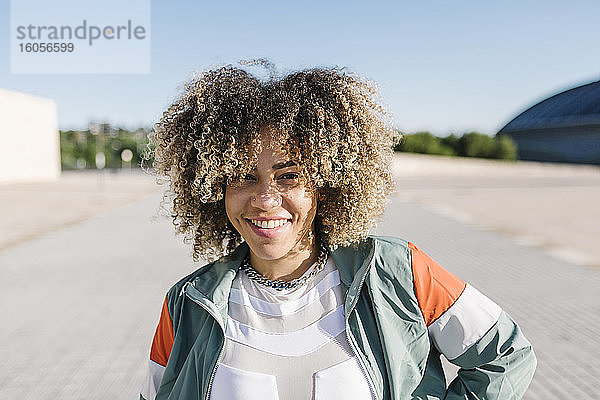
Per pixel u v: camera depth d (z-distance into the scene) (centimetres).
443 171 5450
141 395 166
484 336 145
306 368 143
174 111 158
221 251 172
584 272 838
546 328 575
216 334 150
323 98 147
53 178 4409
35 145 4209
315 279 152
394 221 1484
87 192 2691
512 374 143
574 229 1328
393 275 147
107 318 614
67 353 512
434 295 146
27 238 1195
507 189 2888
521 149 8538
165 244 1100
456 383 150
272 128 144
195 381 150
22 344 534
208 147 147
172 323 158
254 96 145
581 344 528
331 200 154
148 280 790
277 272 153
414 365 145
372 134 151
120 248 1057
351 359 143
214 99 148
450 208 1864
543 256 970
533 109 8969
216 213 168
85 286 756
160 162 165
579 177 4588
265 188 146
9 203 2086
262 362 144
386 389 143
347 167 147
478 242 1126
